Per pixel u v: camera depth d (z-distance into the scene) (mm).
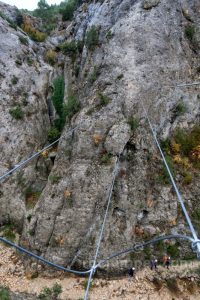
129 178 23828
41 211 23828
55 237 22938
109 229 22891
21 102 29891
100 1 34281
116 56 27016
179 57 27969
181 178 25000
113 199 23328
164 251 23250
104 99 25016
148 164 24609
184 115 27188
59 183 23938
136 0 30047
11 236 25812
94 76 27484
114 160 23547
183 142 26609
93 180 23312
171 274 22344
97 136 24141
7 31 33094
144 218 23828
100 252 22516
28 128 29266
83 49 32406
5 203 26938
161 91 26359
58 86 31141
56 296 21062
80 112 25750
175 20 28844
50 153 28391
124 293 21438
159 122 26047
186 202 24406
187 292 21609
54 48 36344
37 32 36938
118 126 24156
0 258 23969
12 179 27344
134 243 23109
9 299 20516
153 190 24219
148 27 27594
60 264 22516
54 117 30984
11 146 28250
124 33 27672
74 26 36438
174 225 23734
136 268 22609
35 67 32562
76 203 23125
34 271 22703
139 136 24625
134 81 25625
